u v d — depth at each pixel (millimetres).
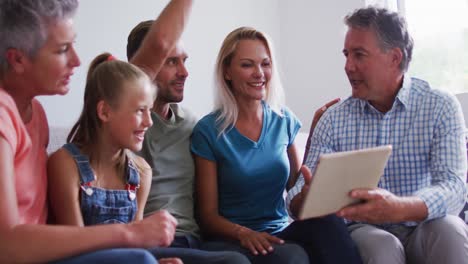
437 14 3242
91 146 1471
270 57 1995
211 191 1874
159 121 1869
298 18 3529
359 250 1658
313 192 1503
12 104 1195
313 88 3494
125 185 1515
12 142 1128
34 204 1275
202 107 3096
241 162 1870
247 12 3369
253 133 1938
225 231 1786
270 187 1908
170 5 1705
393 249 1623
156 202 1778
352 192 1561
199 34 3057
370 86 1842
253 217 1896
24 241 1058
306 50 3506
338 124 1941
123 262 1068
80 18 2473
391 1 3316
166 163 1835
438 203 1634
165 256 1524
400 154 1853
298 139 2523
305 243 1696
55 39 1249
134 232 1150
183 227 1787
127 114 1456
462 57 3174
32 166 1270
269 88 2014
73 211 1389
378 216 1584
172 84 1879
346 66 1866
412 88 1887
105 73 1477
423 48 3291
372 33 1802
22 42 1227
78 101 2467
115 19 2631
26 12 1215
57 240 1075
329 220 1637
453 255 1589
